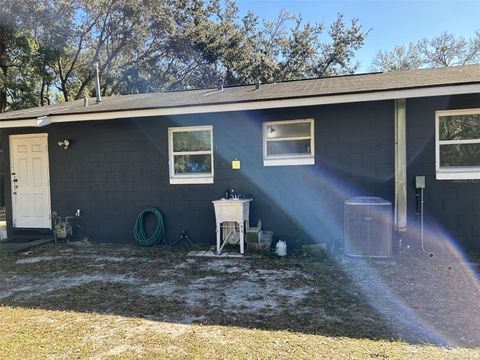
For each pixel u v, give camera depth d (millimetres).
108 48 21234
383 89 5297
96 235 7438
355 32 25938
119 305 3904
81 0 18234
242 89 8234
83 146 7453
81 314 3668
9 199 8047
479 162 5688
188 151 6973
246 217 6289
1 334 3221
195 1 23078
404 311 3578
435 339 2959
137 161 7188
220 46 22047
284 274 4891
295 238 6449
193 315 3578
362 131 6098
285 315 3527
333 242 6270
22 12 15445
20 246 6867
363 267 5129
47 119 6840
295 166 6418
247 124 6613
